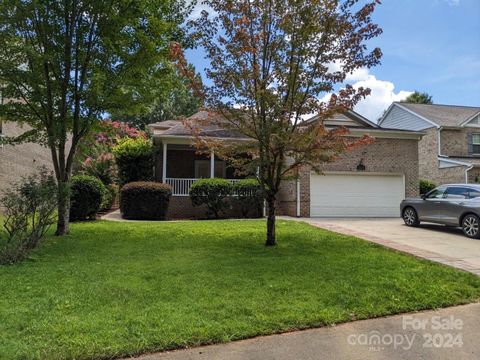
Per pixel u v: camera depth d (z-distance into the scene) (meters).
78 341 3.50
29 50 8.23
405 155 17.33
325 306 4.59
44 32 9.02
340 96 7.84
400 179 17.27
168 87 10.15
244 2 7.71
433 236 10.27
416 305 4.79
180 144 17.38
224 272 5.93
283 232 10.20
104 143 20.45
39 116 9.62
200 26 7.94
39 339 3.53
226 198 15.69
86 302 4.51
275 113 7.68
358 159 16.83
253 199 15.66
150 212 14.23
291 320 4.15
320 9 7.64
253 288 5.16
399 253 7.72
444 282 5.62
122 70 9.57
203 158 19.98
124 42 9.34
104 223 12.08
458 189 11.08
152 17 9.27
